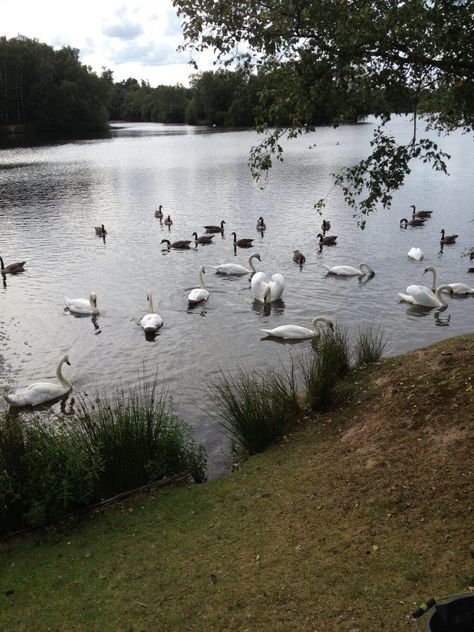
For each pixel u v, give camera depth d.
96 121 135.25
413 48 8.64
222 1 8.75
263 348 16.94
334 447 9.26
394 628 5.41
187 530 7.75
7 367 16.12
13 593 6.80
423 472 7.75
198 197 45.12
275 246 29.83
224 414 11.92
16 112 127.88
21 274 25.55
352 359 13.32
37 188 50.81
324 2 8.38
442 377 10.13
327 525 7.24
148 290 23.08
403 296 20.75
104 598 6.52
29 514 8.00
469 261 25.73
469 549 6.20
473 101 9.30
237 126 143.62
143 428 9.31
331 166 59.66
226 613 5.99
